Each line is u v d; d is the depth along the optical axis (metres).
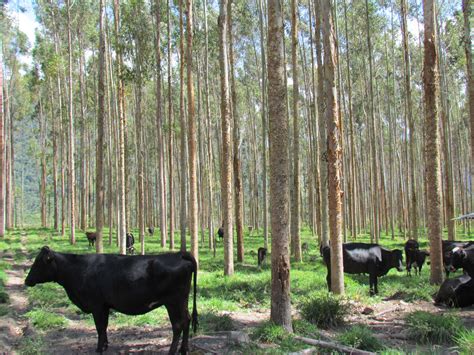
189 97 16.64
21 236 36.59
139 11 21.20
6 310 10.09
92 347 7.65
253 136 44.78
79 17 34.38
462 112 40.75
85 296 7.21
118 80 20.98
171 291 6.86
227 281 14.01
